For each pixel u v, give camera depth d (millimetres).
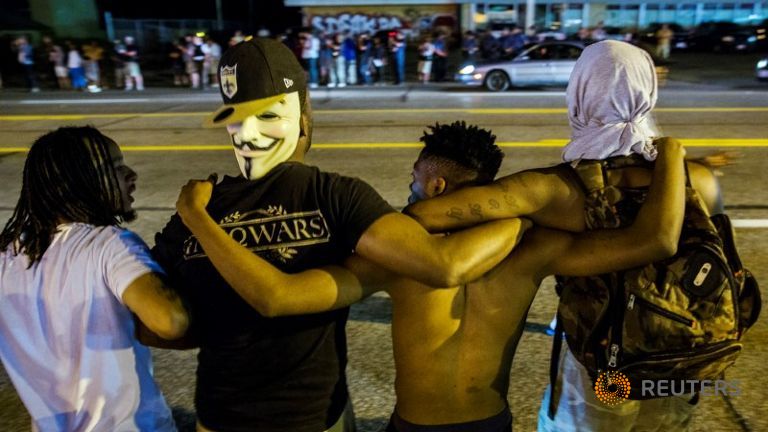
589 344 1580
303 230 1420
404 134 10609
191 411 3105
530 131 10586
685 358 1492
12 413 3113
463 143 1646
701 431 2803
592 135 1609
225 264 1318
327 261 1444
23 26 31656
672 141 1601
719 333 1486
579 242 1521
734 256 1577
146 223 6051
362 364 3482
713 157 1884
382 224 1390
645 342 1503
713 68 22781
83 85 20344
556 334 1763
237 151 1452
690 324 1475
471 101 14773
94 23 36188
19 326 1476
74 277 1435
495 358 1604
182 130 11727
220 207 1435
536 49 16641
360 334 3832
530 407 3049
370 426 2936
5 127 12773
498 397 1647
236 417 1449
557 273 1547
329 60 19547
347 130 11156
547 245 1529
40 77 23797
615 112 1589
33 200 1482
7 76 24266
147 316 1376
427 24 33219
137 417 1532
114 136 11242
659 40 22938
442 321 1566
